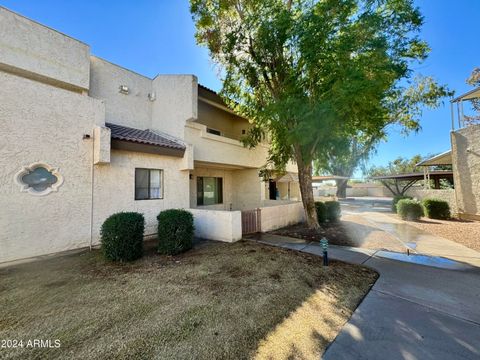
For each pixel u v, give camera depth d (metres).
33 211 6.40
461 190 13.64
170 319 3.53
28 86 6.36
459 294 4.39
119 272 5.52
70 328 3.29
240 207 16.75
